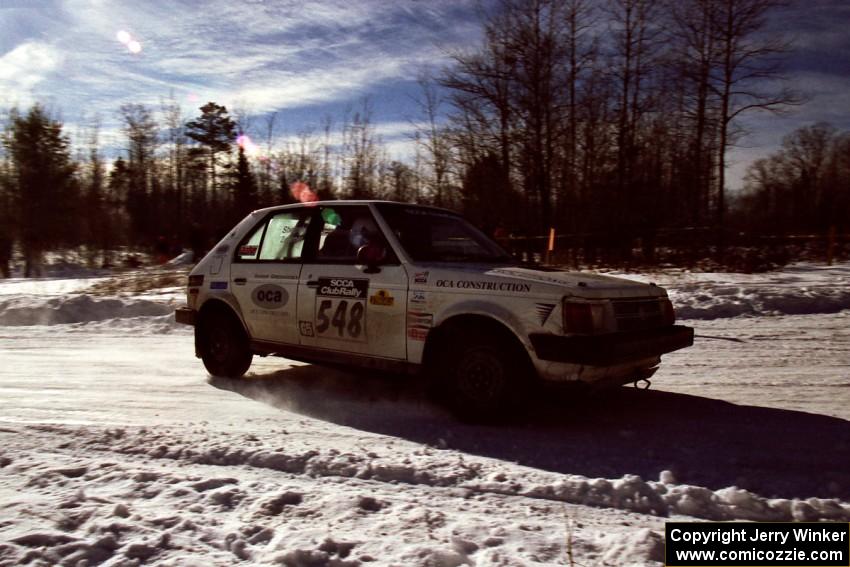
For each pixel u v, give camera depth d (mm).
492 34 25547
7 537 2873
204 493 3426
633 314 4789
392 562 2674
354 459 3936
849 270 17359
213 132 51344
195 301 6488
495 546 2871
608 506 3379
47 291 16047
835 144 43344
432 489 3588
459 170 27609
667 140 28438
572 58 25703
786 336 8359
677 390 5863
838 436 4551
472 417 4762
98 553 2754
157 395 5801
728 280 14492
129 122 50094
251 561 2695
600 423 4887
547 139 25531
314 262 5613
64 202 31406
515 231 25453
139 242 47312
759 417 5023
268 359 7426
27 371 6902
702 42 26703
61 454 4121
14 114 30359
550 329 4426
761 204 41719
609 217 23828
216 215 47469
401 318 5020
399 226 5352
